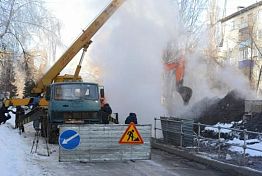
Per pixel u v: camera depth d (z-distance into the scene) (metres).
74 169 11.77
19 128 22.75
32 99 24.16
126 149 13.14
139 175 11.02
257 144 17.11
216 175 11.22
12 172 10.73
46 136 18.30
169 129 16.84
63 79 21.03
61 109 16.94
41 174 10.74
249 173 10.94
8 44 23.92
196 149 15.05
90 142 12.99
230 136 21.86
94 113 17.17
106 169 11.88
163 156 14.55
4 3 23.80
